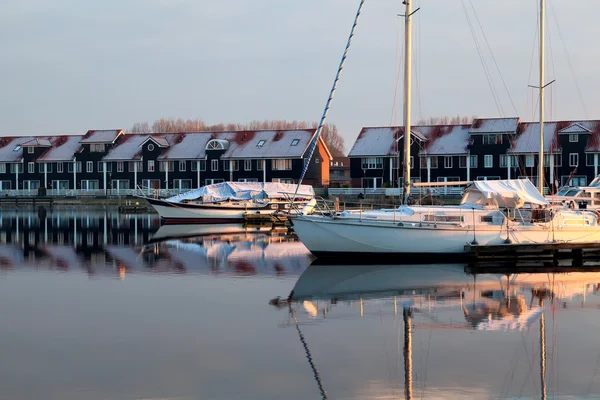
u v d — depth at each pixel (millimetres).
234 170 89438
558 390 13977
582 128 73750
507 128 77562
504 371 15062
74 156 97750
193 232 47438
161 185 93250
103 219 61938
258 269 28438
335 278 26031
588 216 30422
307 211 30703
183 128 152125
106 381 14344
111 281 25750
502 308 20891
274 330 18281
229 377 14633
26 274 27469
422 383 14336
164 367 15211
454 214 29234
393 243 29016
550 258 30250
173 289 24031
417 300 22000
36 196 97062
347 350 16531
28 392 13711
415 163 80875
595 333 18047
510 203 29391
